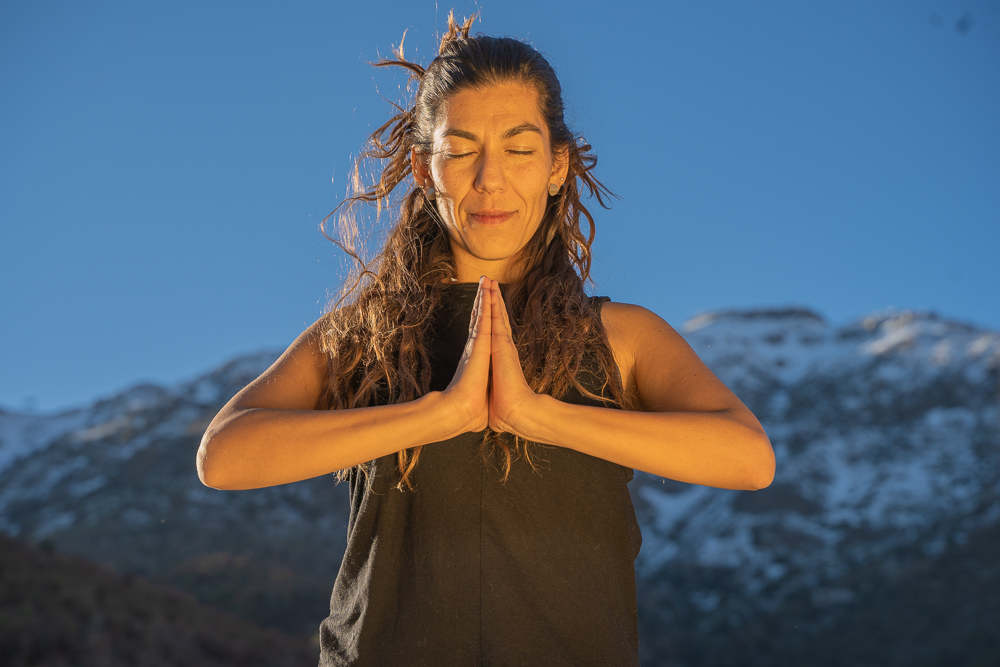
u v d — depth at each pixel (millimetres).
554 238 1553
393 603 1227
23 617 29828
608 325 1419
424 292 1423
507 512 1230
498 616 1184
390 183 1657
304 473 1177
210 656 34438
